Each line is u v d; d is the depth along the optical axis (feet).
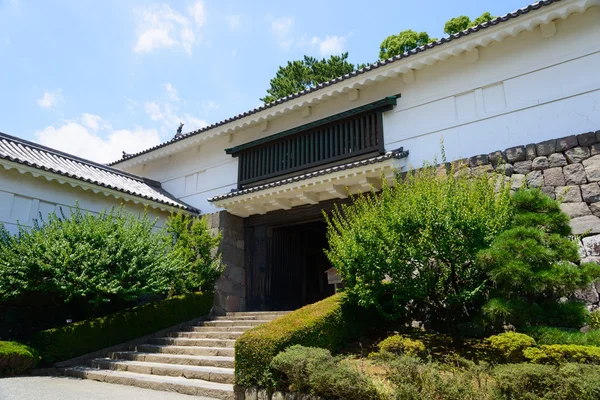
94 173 42.60
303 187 34.45
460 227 19.70
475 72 30.40
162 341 31.35
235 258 41.39
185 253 38.14
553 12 25.82
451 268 20.16
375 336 24.13
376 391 14.46
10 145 37.55
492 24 27.25
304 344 19.52
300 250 44.75
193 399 18.80
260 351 18.21
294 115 40.63
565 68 26.73
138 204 42.65
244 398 18.15
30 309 31.96
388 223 21.61
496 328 20.18
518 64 28.63
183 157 50.03
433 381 14.01
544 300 18.22
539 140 26.58
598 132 24.18
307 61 76.33
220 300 38.83
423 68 33.06
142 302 37.83
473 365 15.17
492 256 17.78
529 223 19.22
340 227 25.61
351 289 22.81
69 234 30.14
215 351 26.53
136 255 31.50
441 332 22.67
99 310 34.37
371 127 34.40
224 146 45.85
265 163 40.63
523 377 12.91
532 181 25.53
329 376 15.31
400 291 21.29
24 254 28.76
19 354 24.84
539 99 27.22
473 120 29.55
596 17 26.21
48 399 18.39
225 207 40.37
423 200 20.97
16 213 33.40
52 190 36.32
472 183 23.36
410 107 32.89
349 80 34.53
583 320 17.13
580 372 12.59
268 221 40.96
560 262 17.94
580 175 24.04
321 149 36.63
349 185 33.78
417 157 31.27
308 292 50.88
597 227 22.65
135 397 19.15
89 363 28.09
